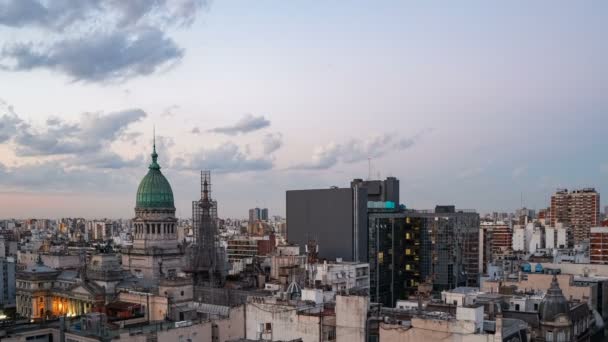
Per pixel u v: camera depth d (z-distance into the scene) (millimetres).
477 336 93250
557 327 118875
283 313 119188
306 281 176250
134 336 112375
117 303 162500
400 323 104188
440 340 96500
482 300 132625
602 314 175375
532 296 147000
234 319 126750
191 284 171000
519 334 104500
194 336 119750
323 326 113000
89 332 117188
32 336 121750
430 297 167375
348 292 120438
